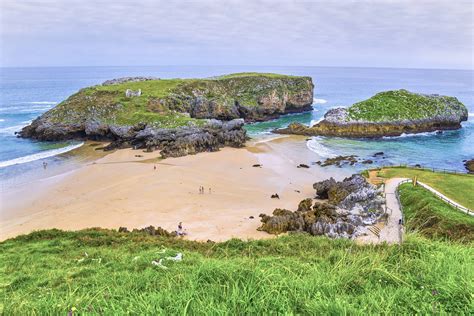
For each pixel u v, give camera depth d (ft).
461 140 284.41
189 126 270.87
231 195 166.61
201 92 386.32
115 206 152.97
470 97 588.91
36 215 145.18
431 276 25.05
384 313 19.92
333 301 20.54
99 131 284.20
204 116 354.74
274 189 175.73
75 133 293.23
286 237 90.94
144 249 81.35
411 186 148.66
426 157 237.45
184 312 19.27
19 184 183.83
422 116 318.86
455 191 142.00
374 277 26.35
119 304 22.88
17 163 222.28
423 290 23.18
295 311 20.71
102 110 303.07
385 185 157.07
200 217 140.77
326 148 261.44
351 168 211.41
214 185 180.24
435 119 319.47
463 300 20.90
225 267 28.37
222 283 25.81
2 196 166.81
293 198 163.53
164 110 320.09
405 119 313.12
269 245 81.76
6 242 94.32
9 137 296.71
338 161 223.71
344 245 77.10
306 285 23.54
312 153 247.50
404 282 24.22
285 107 422.82
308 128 315.58
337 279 25.00
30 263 70.49
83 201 159.63
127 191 170.81
